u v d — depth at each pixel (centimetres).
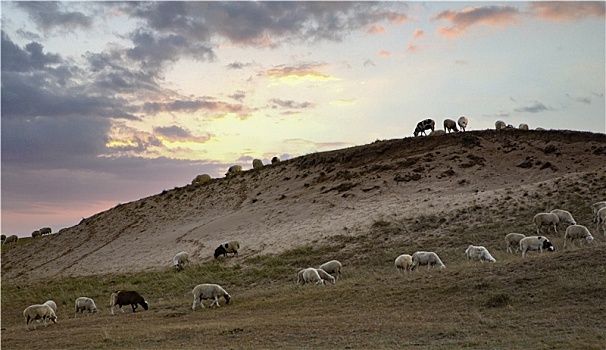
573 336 1582
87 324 2600
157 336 2070
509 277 2294
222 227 5634
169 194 7506
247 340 1895
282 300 2655
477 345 1591
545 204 4166
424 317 2014
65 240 6994
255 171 7344
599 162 5175
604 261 2256
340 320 2091
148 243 5819
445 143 6325
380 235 4231
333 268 3247
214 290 2783
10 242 8375
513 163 5519
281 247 4466
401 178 5616
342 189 5738
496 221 4041
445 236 3950
